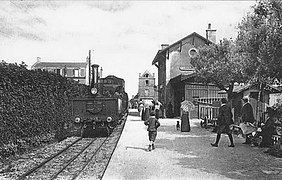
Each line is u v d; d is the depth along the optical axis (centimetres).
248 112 1405
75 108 1822
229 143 1441
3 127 1027
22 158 1080
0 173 870
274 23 972
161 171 880
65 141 1572
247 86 2009
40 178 810
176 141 1505
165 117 3472
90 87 1970
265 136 1308
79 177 816
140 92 9488
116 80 2753
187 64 3747
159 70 4447
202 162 1005
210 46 2061
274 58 942
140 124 2530
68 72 7494
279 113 1315
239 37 1257
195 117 3061
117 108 1841
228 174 847
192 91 3192
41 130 1380
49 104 1483
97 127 1819
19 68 1147
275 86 1800
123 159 1059
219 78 1883
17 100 1124
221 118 1337
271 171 884
